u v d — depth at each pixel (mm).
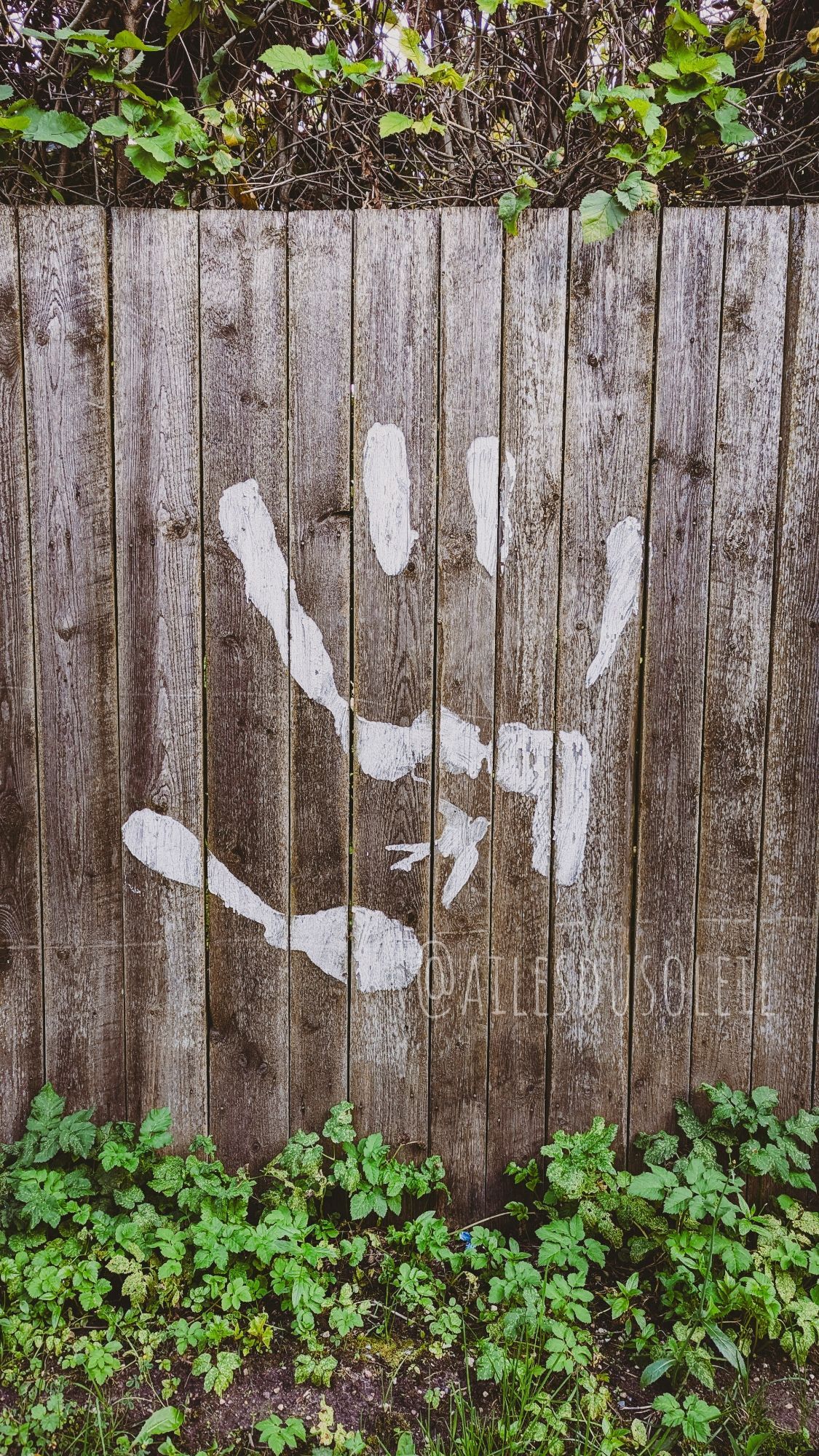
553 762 1812
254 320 1719
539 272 1723
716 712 1816
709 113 1734
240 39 1848
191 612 1771
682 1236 1639
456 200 1886
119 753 1791
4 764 1780
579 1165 1740
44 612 1761
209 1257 1607
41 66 1826
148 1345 1585
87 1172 1780
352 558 1765
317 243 1709
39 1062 1837
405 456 1748
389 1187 1763
